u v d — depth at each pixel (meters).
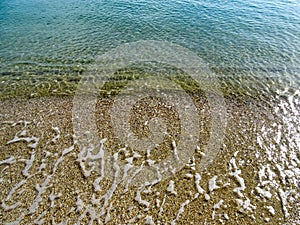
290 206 9.01
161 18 23.81
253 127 12.48
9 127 12.34
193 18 23.83
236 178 9.98
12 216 8.62
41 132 12.06
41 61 17.48
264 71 16.67
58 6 26.44
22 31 21.34
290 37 20.64
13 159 10.69
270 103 14.09
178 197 9.28
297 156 10.95
